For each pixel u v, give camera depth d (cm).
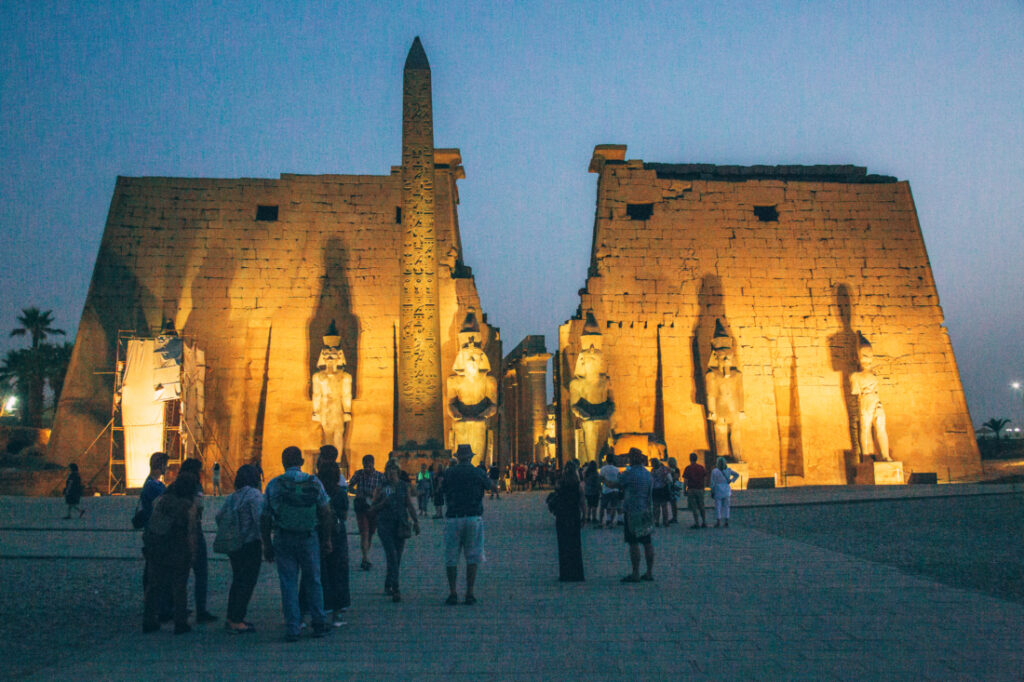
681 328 3225
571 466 917
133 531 1497
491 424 3153
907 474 3155
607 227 3300
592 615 695
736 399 2923
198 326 3158
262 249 3262
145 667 542
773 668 515
